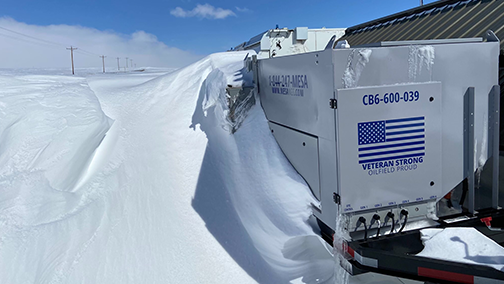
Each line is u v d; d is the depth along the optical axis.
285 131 3.98
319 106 2.97
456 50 2.78
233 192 4.04
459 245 2.54
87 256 3.01
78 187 3.87
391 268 2.49
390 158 2.74
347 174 2.69
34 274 2.88
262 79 4.62
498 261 2.35
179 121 4.89
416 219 2.91
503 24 4.18
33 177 4.06
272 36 7.34
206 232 3.47
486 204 3.05
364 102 2.65
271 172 4.03
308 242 3.62
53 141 4.64
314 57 2.97
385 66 2.67
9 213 3.47
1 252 3.04
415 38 5.44
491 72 2.86
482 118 2.89
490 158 2.97
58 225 3.33
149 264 3.05
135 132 4.67
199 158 4.33
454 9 5.45
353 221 2.80
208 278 3.06
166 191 3.81
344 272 2.83
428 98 2.74
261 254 3.44
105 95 5.90
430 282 2.60
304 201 3.64
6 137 4.71
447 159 2.88
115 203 3.57
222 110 4.84
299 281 3.13
